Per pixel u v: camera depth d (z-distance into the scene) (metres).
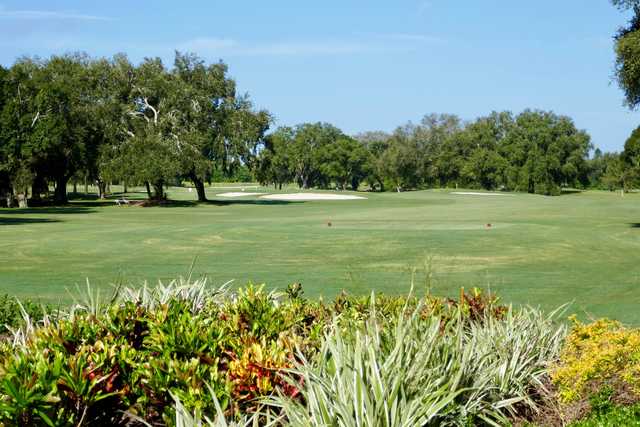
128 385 4.72
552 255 20.53
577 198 77.25
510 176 111.88
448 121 128.12
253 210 53.62
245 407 4.54
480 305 6.89
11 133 57.25
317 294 12.59
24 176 57.75
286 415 4.42
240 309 6.06
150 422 4.76
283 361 4.71
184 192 100.88
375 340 4.64
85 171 69.69
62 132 58.91
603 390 5.22
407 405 4.18
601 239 25.39
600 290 13.49
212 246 23.36
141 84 62.44
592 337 5.61
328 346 4.58
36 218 42.31
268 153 66.19
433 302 6.92
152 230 30.03
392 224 33.28
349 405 4.08
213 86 62.91
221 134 63.28
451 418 4.61
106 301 7.05
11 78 59.44
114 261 19.22
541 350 5.91
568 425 5.06
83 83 62.88
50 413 4.01
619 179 105.81
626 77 28.55
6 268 17.66
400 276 15.54
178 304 6.04
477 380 4.94
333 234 27.08
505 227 30.52
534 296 12.63
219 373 4.73
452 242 23.89
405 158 126.19
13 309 7.71
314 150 138.62
